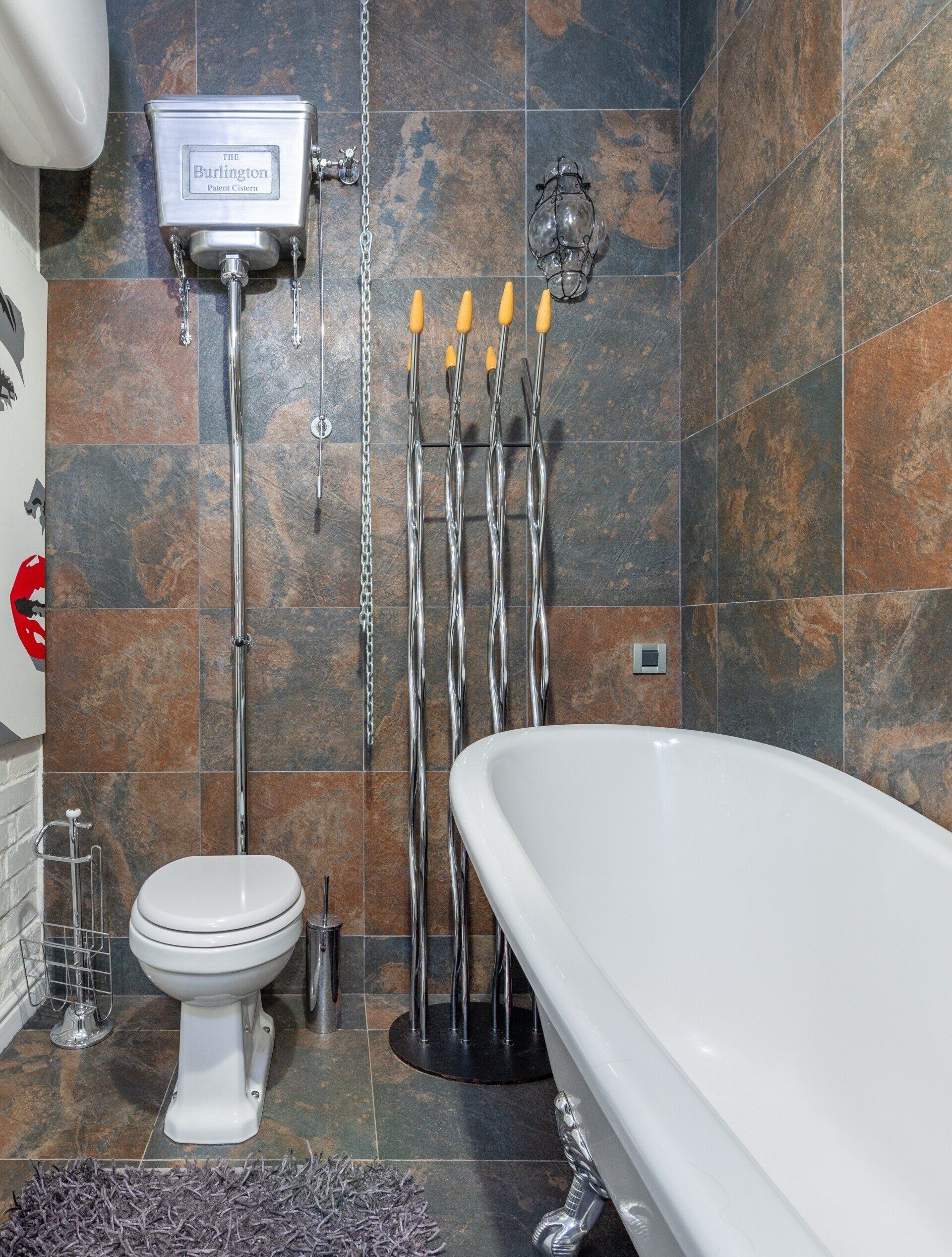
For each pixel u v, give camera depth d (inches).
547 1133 57.9
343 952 78.4
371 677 75.9
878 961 40.4
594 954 55.4
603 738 59.6
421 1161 54.6
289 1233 46.8
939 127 41.7
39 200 76.3
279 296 77.7
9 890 70.1
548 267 78.0
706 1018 52.2
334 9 77.5
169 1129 55.9
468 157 78.4
